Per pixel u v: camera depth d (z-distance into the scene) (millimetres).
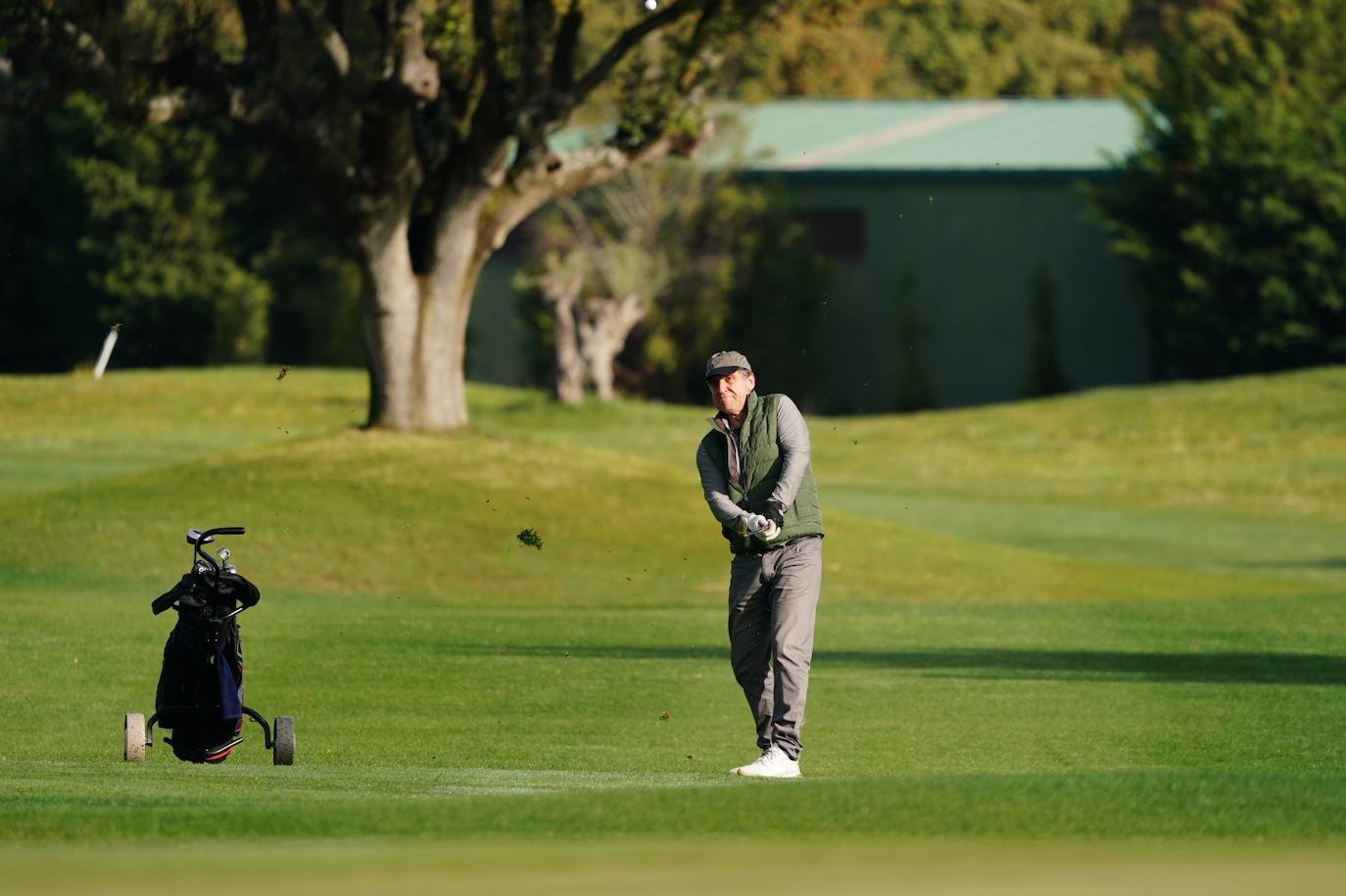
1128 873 19438
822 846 21516
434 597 80312
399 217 94750
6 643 58406
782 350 197750
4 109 85188
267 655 56750
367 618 68125
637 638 63500
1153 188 193125
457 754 38438
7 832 22562
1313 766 37031
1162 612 72875
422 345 98750
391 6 91500
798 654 32500
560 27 96125
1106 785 26375
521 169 97562
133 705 46062
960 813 23969
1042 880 18875
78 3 85000
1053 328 199625
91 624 64125
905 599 83500
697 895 18344
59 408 165750
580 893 17984
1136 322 199750
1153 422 165125
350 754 38312
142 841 22141
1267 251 188500
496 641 61656
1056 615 72500
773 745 32594
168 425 160375
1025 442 162125
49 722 43094
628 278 183125
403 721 44125
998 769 36594
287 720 35188
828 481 147250
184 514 88938
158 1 87812
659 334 199500
